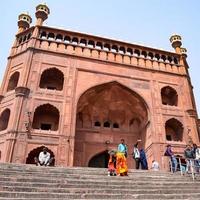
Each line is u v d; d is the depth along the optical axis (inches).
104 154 756.0
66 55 738.8
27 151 576.7
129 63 785.6
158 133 689.0
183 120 732.0
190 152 417.7
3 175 263.7
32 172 288.5
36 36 746.8
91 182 266.1
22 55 731.4
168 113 732.7
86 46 776.9
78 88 697.0
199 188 282.4
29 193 209.2
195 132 711.1
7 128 608.1
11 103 653.3
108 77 737.6
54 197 213.0
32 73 682.2
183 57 862.5
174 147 677.3
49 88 740.0
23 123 606.2
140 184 281.7
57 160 581.0
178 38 903.1
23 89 642.8
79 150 718.5
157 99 746.2
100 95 755.4
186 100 769.6
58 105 656.4
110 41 807.1
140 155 502.3
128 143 768.3
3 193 202.4
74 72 717.9
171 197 235.9
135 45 823.1
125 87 739.4
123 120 805.2
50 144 598.9
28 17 864.3
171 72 808.3
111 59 775.7
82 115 772.6
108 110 794.2
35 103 642.8
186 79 809.5
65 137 614.2
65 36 780.0
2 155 573.6
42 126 688.4
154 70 794.2
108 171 337.1
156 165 535.8
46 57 718.5
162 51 842.8
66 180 261.0
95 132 761.0
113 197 224.2
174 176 353.1
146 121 737.0
